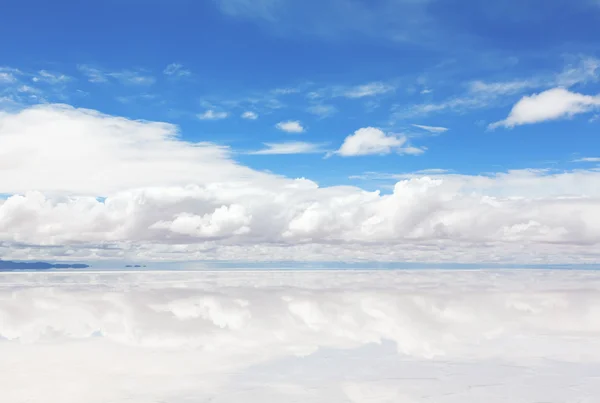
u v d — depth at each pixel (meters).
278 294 20.39
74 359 8.56
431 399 6.29
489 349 9.44
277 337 10.73
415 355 8.91
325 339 10.48
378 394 6.51
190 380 7.19
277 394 6.51
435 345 9.84
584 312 14.88
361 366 8.07
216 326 12.13
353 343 10.05
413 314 14.35
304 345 9.84
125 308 15.48
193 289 22.73
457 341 10.25
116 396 6.41
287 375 7.49
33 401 6.18
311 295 19.98
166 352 9.16
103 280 29.42
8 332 11.16
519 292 21.52
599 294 20.64
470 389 6.71
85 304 16.47
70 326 12.02
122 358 8.66
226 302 17.36
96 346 9.71
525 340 10.37
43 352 9.13
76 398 6.31
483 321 13.02
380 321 12.99
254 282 28.28
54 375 7.47
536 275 36.94
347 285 25.77
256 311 14.95
